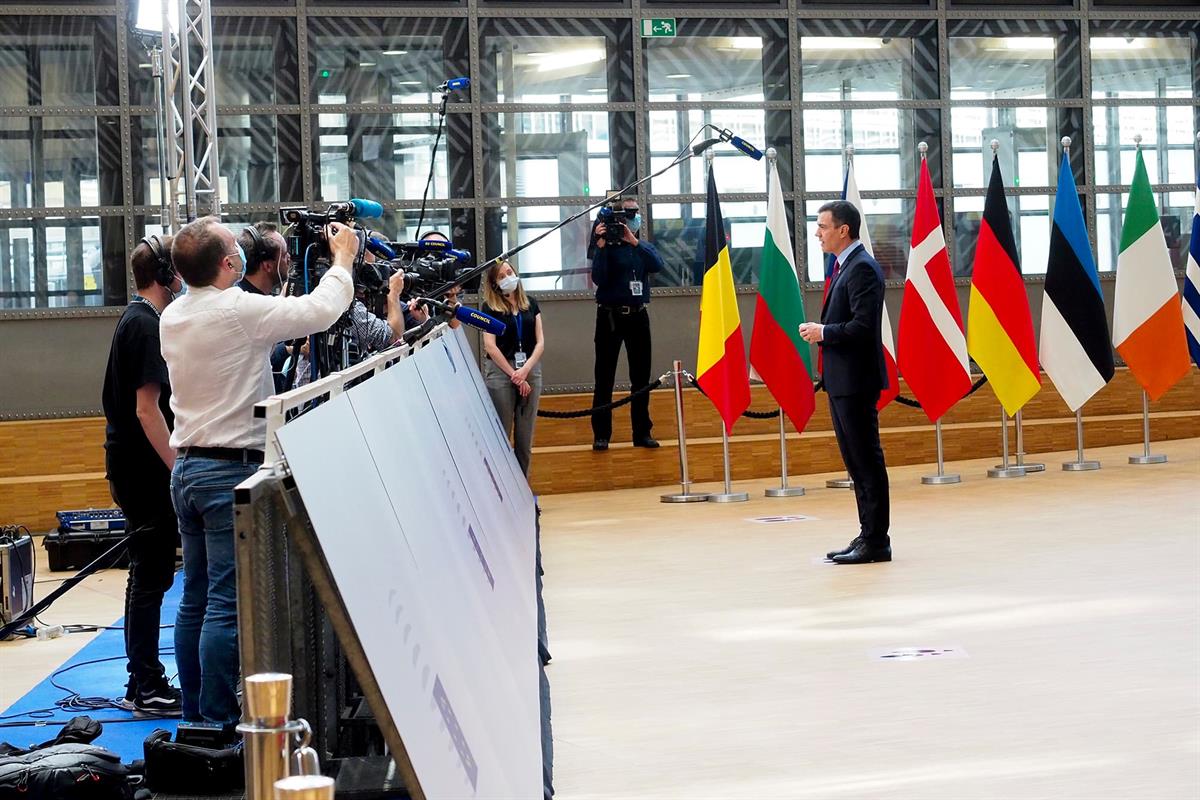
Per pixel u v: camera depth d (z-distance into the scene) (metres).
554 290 14.64
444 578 3.62
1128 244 13.03
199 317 4.54
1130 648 5.87
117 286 13.61
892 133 15.55
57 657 6.68
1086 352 12.94
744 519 10.77
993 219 12.72
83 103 13.51
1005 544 8.86
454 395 6.02
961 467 13.75
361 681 2.54
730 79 15.08
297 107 14.01
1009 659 5.75
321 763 4.10
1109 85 16.16
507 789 3.34
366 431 3.30
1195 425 15.32
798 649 6.12
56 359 13.44
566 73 14.67
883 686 5.39
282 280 5.39
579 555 9.24
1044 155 16.00
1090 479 12.30
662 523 10.77
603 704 5.31
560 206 14.65
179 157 11.13
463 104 14.39
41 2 13.38
